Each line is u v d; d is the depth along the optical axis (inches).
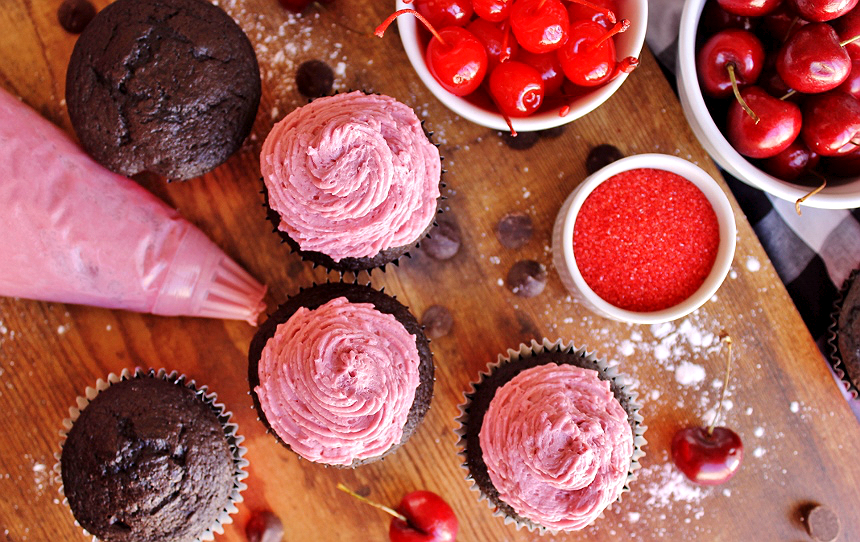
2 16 19.3
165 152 18.1
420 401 18.3
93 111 17.9
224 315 19.2
